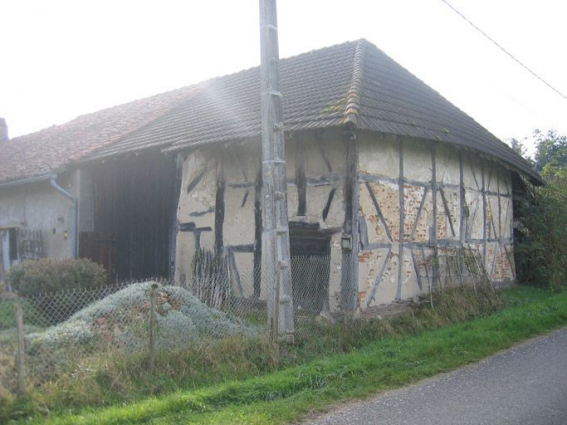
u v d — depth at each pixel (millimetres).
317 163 9258
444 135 10484
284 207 7297
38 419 4793
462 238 11633
